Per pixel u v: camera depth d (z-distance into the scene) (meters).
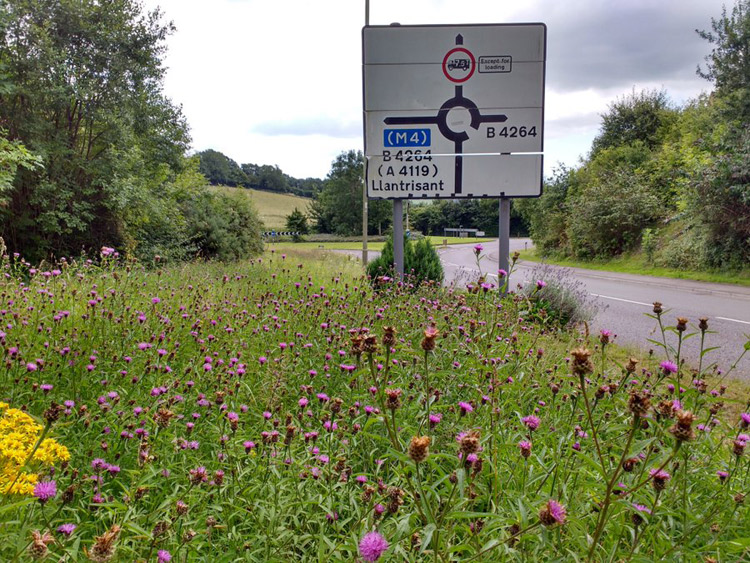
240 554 2.12
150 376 3.62
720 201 18.22
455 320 4.98
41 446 2.07
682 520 2.16
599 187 29.70
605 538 2.06
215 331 4.97
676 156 28.88
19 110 14.38
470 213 89.19
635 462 2.03
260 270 11.47
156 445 2.68
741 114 23.16
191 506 2.19
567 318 8.77
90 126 15.73
